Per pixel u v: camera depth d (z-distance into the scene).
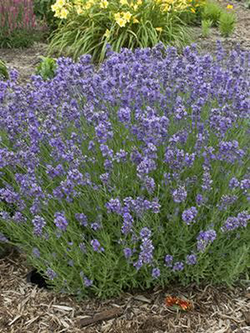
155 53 0.86
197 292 0.65
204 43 1.90
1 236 0.66
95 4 1.79
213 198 0.65
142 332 0.60
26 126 0.79
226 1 2.93
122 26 1.68
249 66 0.95
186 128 0.70
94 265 0.60
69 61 0.85
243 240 0.66
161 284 0.66
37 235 0.61
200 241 0.57
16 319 0.63
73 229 0.64
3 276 0.70
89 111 0.70
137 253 0.63
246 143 0.72
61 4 1.73
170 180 0.63
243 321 0.61
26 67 1.65
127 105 0.72
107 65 0.81
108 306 0.64
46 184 0.71
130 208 0.60
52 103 0.79
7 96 0.82
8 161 0.64
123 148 0.69
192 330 0.60
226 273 0.65
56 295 0.66
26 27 1.91
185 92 0.82
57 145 0.66
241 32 2.14
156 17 1.79
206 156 0.63
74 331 0.60
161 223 0.64
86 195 0.64
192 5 2.22
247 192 0.64
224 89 0.78
